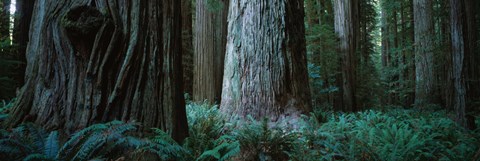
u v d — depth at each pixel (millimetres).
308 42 12930
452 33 6598
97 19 3180
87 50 3234
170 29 3801
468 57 6348
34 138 2803
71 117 3152
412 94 17250
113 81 3305
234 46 6953
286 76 6512
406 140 4980
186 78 13797
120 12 3422
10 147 2623
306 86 6812
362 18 20375
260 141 4332
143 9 3547
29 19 9281
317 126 5684
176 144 3287
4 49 8898
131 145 2887
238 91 6672
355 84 11789
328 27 12914
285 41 6586
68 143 2729
